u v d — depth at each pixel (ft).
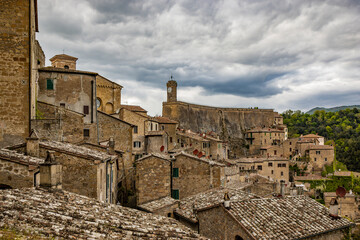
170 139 287.48
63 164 70.69
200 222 80.23
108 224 41.14
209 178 107.34
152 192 106.93
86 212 43.21
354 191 340.39
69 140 116.26
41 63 160.66
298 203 81.71
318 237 70.69
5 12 88.79
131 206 133.39
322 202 313.53
